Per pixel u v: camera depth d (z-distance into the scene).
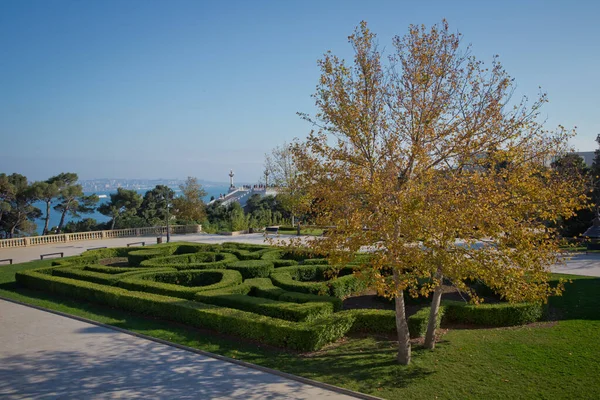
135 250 27.75
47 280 19.27
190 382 9.75
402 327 10.59
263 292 15.88
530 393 8.84
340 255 9.82
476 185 9.53
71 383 9.77
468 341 11.93
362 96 10.91
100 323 14.16
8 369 10.59
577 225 32.44
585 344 11.41
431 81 11.11
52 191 55.19
